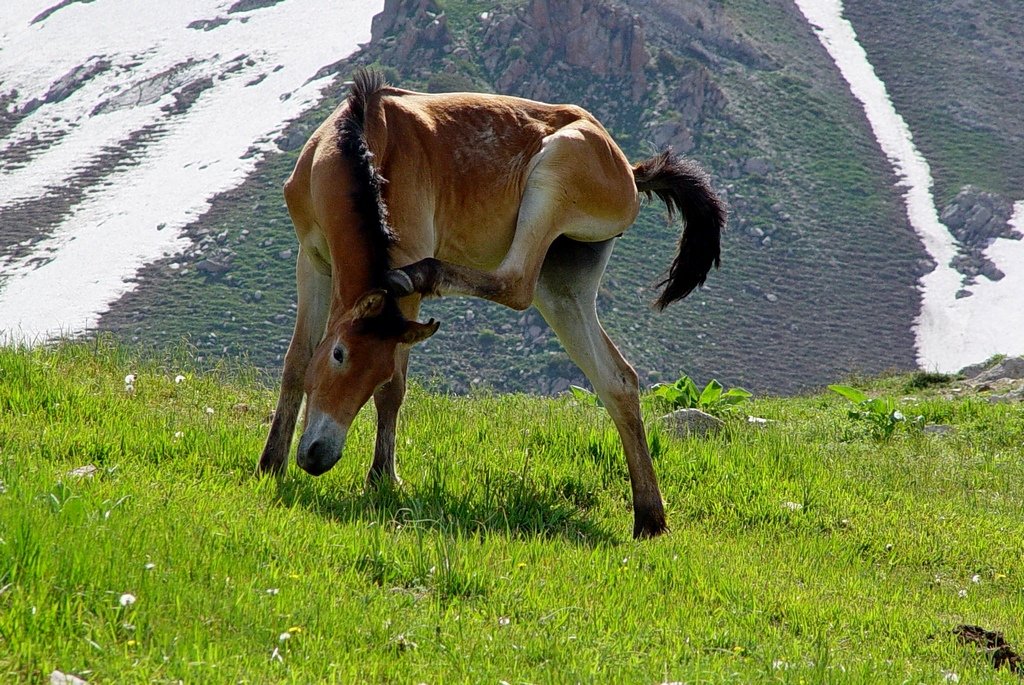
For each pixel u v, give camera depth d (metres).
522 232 23.84
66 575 13.94
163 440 23.69
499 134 24.48
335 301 21.38
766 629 18.73
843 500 29.98
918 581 24.73
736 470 30.75
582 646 15.97
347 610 15.27
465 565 18.02
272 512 19.59
